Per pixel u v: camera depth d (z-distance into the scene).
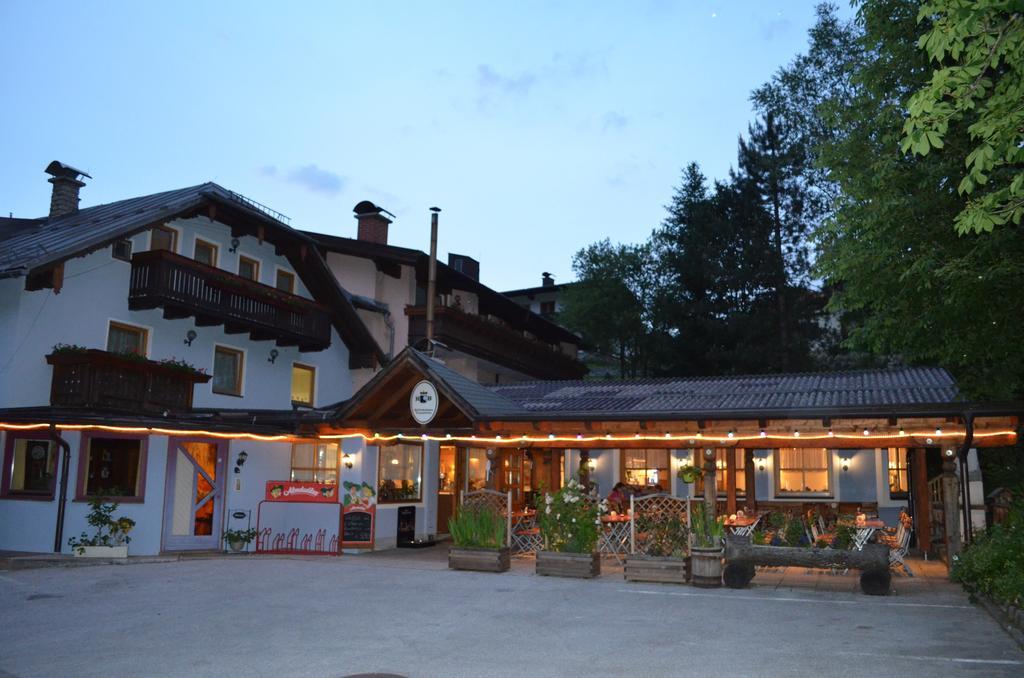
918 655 7.70
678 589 12.12
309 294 24.89
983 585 10.57
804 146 31.48
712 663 7.39
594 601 10.94
